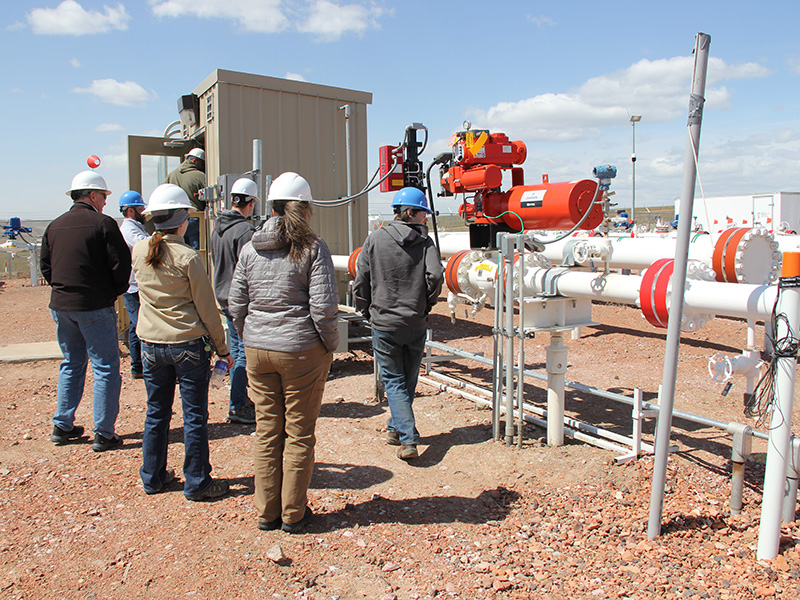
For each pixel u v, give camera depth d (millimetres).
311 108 8172
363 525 3445
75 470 4156
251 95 7727
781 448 2996
